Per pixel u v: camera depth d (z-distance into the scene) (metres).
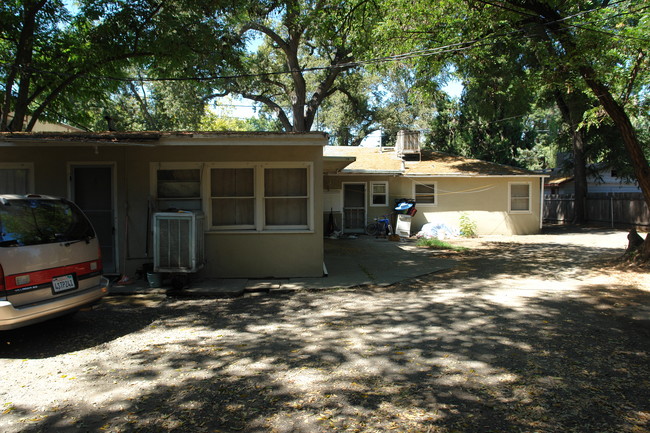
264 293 7.86
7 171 8.42
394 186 18.45
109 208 8.70
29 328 5.73
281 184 8.94
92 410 3.47
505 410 3.44
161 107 25.72
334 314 6.44
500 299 7.29
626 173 21.84
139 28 11.39
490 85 19.12
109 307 6.86
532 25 10.75
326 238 17.09
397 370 4.26
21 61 10.73
